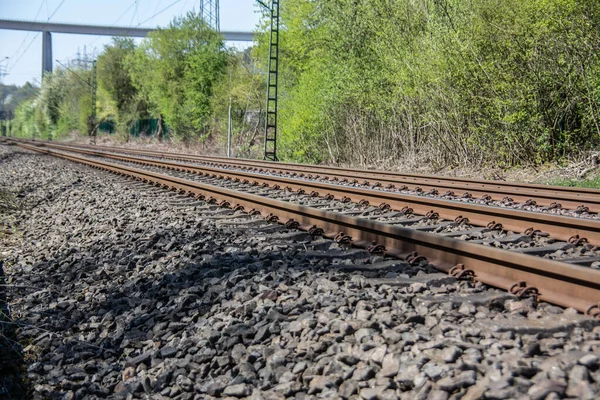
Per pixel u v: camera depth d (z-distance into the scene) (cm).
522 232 734
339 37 2519
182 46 5041
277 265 574
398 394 314
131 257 702
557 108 1688
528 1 1598
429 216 868
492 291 462
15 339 489
